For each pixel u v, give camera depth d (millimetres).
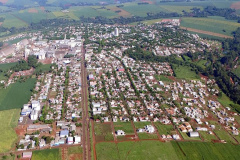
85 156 185875
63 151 190500
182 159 187375
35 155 184625
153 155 189875
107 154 188750
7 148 191875
